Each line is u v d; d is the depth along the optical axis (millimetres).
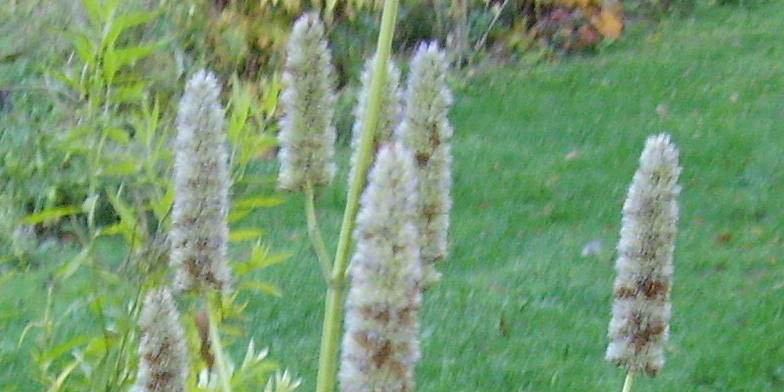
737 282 6305
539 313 6027
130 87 3307
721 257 6570
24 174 3182
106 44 2633
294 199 7324
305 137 1972
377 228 1459
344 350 1483
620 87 9555
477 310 6066
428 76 1857
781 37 10711
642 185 2104
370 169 1725
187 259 1922
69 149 2699
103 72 2701
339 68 8383
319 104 1983
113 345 2682
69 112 3354
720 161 7965
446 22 9875
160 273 2617
